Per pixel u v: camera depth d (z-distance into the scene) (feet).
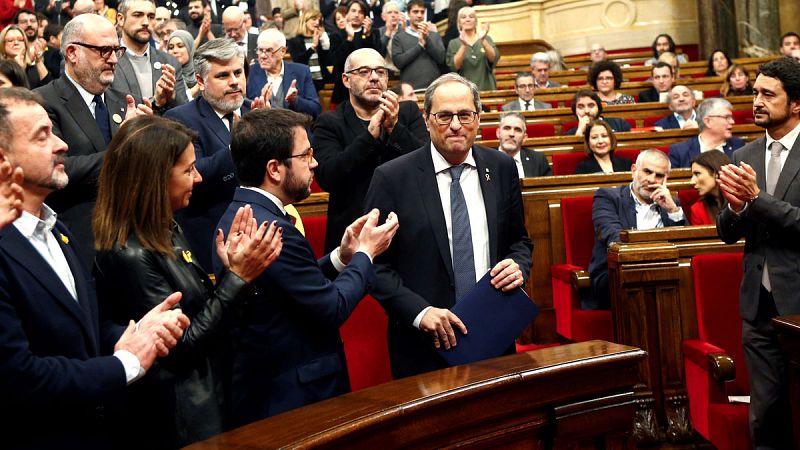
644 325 11.44
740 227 10.55
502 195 9.11
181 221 10.53
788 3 38.34
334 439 5.32
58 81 10.82
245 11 32.01
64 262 6.46
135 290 6.81
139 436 6.89
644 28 43.11
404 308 8.44
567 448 6.81
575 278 13.85
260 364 7.33
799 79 10.27
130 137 7.04
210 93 11.19
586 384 6.89
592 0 43.88
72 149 10.56
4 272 5.85
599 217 14.25
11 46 20.53
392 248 8.93
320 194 13.89
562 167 18.94
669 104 24.18
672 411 11.43
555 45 44.98
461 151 8.79
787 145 10.52
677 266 11.48
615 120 22.00
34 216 6.29
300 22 27.45
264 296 7.33
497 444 6.47
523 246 9.32
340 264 8.21
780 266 10.19
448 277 8.81
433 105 8.77
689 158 18.90
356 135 11.96
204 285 7.27
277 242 6.82
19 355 5.54
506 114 18.26
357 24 25.90
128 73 14.93
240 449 5.19
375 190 8.98
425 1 41.04
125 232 6.90
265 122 7.55
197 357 6.80
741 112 24.63
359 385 10.75
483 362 7.05
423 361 8.61
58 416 5.98
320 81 26.76
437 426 6.04
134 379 6.00
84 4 25.18
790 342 9.12
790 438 10.21
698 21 41.19
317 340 7.46
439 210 8.89
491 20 45.88
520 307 8.50
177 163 7.13
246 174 7.61
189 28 27.66
